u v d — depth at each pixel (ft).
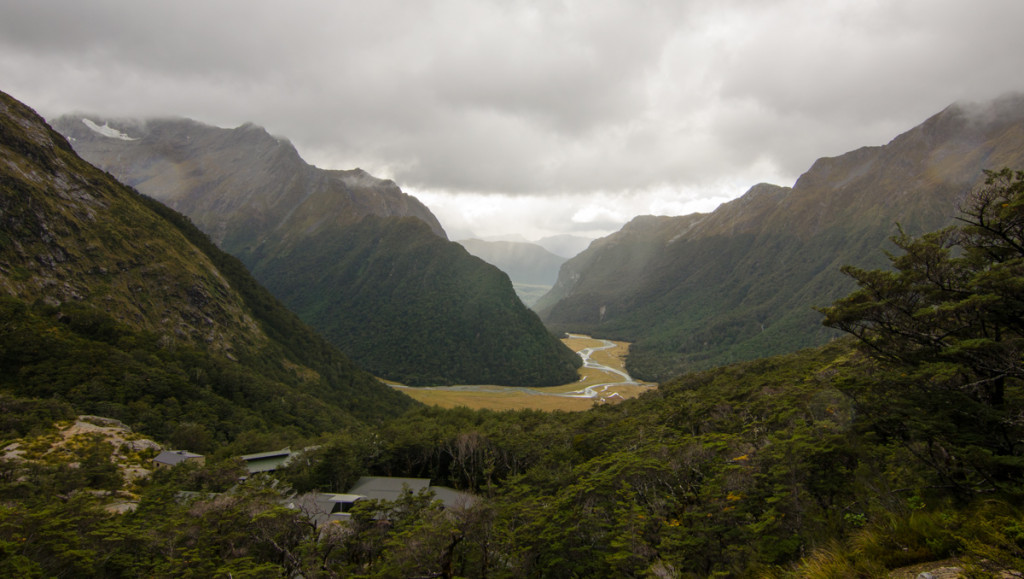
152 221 411.34
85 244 327.26
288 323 488.44
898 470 55.83
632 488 83.76
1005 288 48.16
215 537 91.40
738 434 98.37
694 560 58.95
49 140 375.45
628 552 63.46
